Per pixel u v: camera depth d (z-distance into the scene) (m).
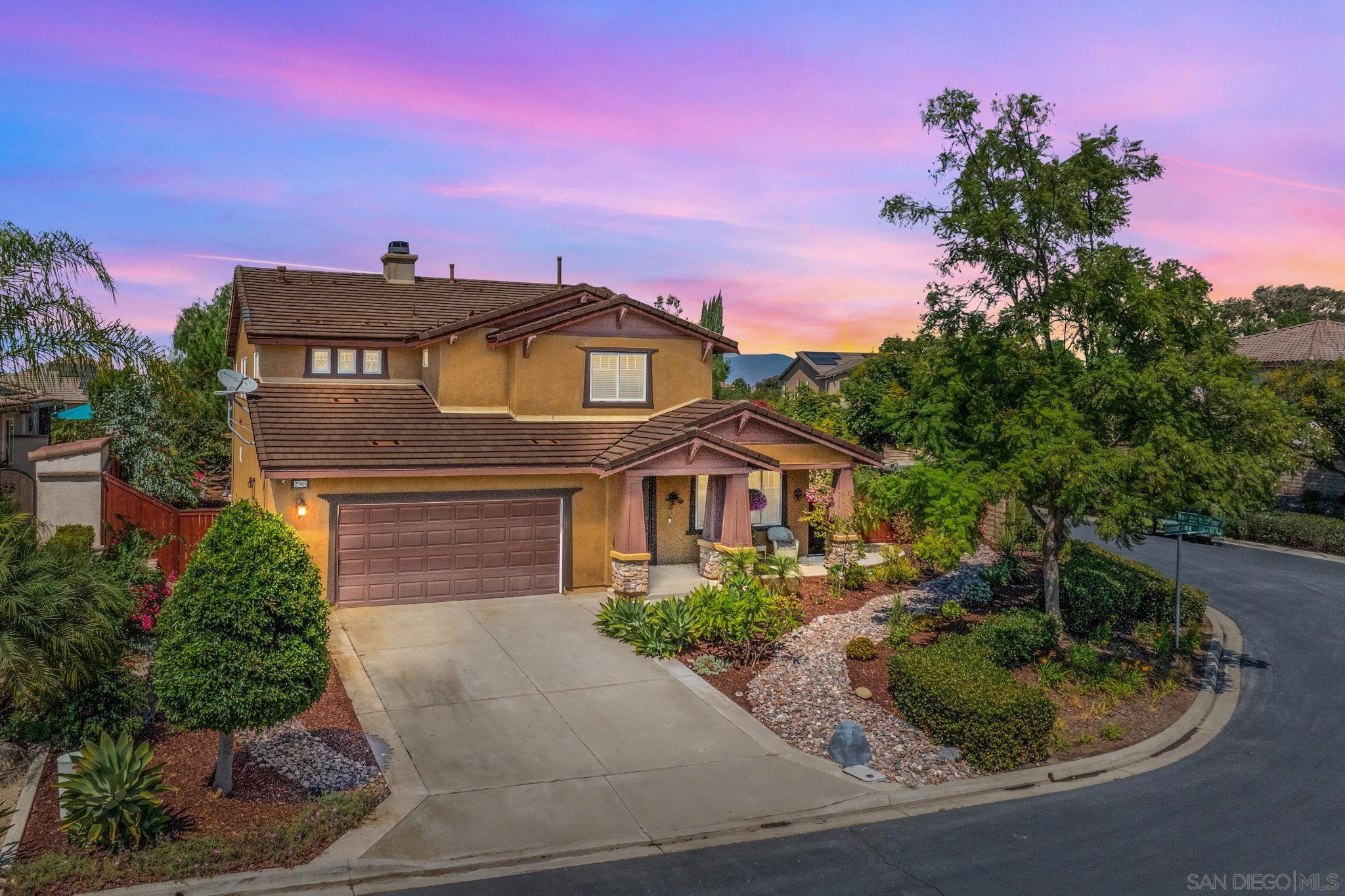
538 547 19.50
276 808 9.78
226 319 31.78
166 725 11.81
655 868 8.99
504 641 16.19
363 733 11.99
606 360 21.83
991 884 8.84
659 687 14.24
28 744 11.06
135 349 14.00
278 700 9.59
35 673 9.54
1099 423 16.23
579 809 10.20
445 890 8.46
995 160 16.45
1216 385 14.99
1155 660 17.59
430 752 11.55
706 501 21.41
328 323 21.80
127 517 17.61
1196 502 14.79
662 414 22.27
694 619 16.09
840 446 21.77
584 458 19.61
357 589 18.08
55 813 9.55
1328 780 12.05
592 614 18.16
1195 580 25.66
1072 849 9.70
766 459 20.03
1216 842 10.00
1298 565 28.17
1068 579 19.66
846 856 9.38
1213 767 12.51
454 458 18.41
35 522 12.24
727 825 9.99
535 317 21.78
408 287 25.42
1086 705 14.76
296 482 17.41
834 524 21.30
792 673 15.09
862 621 18.33
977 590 19.98
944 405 16.34
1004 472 15.72
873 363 33.03
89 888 8.10
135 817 8.82
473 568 18.98
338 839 9.23
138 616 13.78
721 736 12.51
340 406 20.27
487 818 9.89
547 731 12.38
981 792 11.34
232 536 9.60
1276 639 19.78
